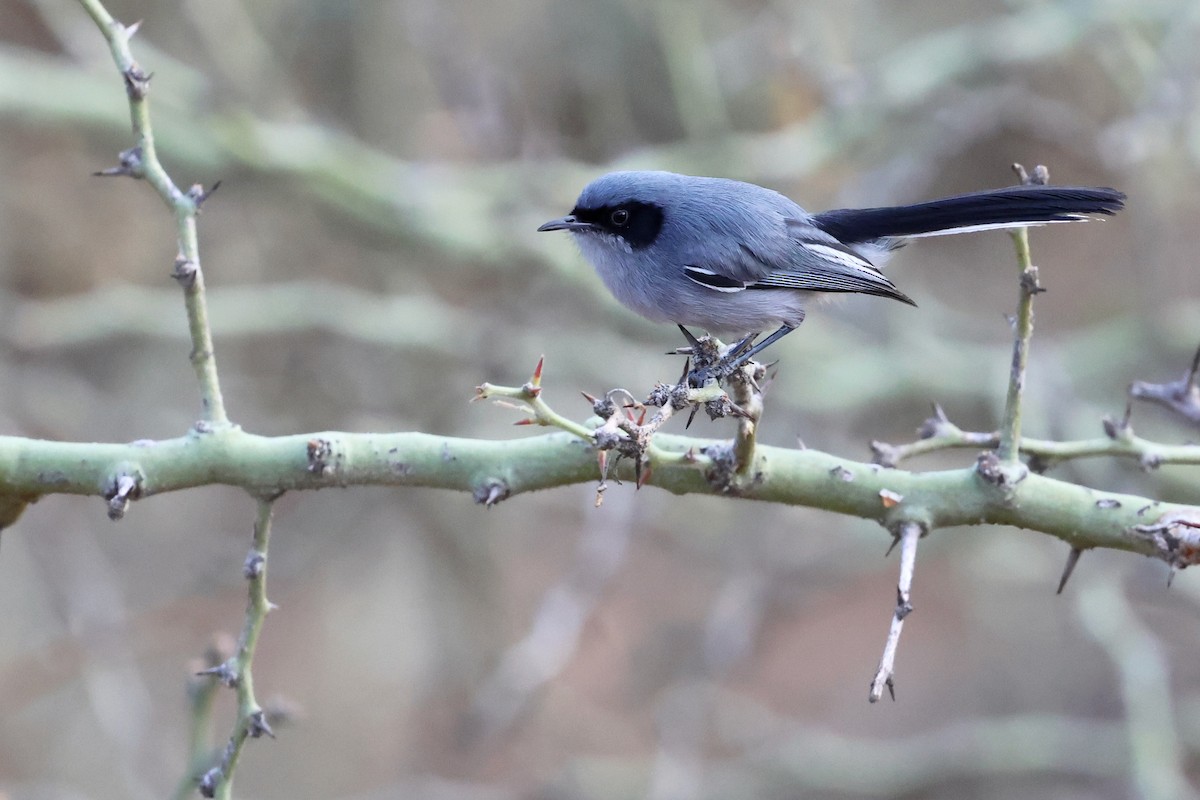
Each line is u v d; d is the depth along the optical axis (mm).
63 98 11844
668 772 10070
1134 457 5809
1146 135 11484
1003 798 13164
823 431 13031
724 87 15016
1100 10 12883
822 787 11688
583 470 5316
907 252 15461
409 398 14133
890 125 13953
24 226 13742
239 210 14875
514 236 12750
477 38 14750
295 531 13664
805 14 13367
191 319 5188
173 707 13680
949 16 17672
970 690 15578
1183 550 5297
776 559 12125
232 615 14406
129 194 14016
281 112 13055
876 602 17109
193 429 5227
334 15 14477
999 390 12070
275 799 13906
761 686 15711
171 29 14430
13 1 14320
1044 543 12016
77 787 12961
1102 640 10633
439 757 13977
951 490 5461
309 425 13867
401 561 15609
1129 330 13383
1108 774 11266
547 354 13031
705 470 5402
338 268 15492
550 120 14836
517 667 9492
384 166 12750
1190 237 16328
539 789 11641
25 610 13188
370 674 15055
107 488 5102
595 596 9891
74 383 13297
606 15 14852
